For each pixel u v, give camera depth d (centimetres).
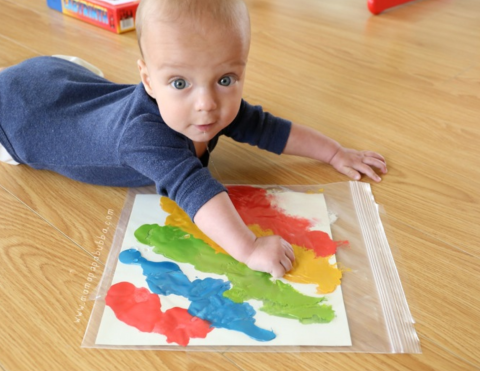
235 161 108
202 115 80
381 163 105
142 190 100
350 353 71
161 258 85
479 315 77
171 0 75
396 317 76
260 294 79
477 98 129
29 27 167
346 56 148
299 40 157
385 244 88
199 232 90
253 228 91
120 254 86
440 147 112
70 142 98
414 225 92
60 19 173
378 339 73
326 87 133
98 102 100
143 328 74
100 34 163
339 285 81
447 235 90
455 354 71
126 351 71
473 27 165
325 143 105
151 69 80
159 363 70
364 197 98
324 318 76
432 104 126
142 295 79
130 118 89
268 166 107
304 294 79
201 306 77
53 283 81
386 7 176
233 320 75
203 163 103
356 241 89
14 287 80
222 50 75
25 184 102
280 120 104
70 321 75
